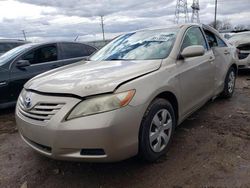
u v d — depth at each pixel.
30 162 3.37
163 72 3.17
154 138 3.00
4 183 2.94
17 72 5.42
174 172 2.91
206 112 4.79
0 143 4.02
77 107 2.55
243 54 8.37
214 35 4.97
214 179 2.74
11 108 5.79
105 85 2.63
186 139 3.70
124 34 4.55
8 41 9.09
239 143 3.50
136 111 2.67
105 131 2.47
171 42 3.70
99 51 4.38
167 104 3.15
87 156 2.55
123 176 2.90
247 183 2.64
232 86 5.56
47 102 2.68
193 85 3.74
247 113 4.66
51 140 2.59
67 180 2.92
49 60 6.08
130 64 3.27
